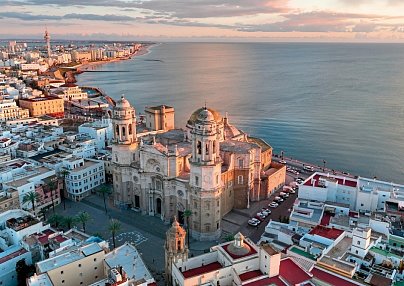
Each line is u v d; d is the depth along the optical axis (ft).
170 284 361.92
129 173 536.01
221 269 323.37
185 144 545.44
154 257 429.38
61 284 324.60
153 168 505.25
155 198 518.78
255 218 505.25
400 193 472.03
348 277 321.11
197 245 458.09
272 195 580.71
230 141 565.12
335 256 352.28
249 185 534.78
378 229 401.90
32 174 548.31
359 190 470.80
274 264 314.14
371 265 345.92
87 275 338.34
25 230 401.70
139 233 480.23
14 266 368.89
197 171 449.48
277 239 411.75
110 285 294.66
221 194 502.38
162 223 505.66
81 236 406.00
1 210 473.26
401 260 343.67
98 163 606.55
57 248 371.97
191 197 465.06
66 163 582.76
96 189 595.88
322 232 389.60
